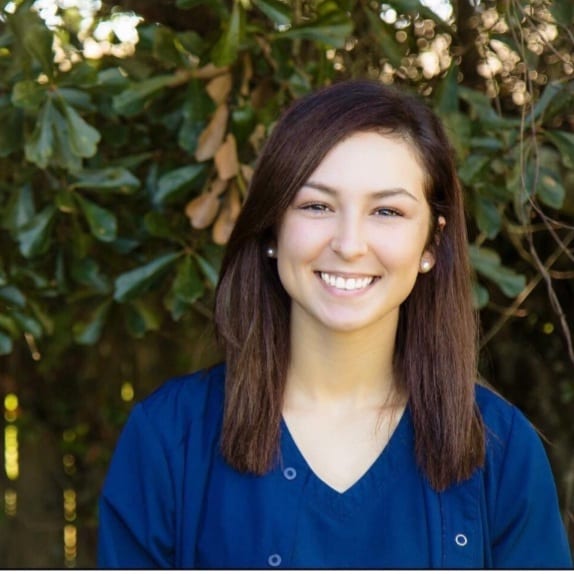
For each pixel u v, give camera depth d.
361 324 1.87
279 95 2.77
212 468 1.98
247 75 2.77
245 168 2.72
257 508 1.92
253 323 2.02
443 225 2.01
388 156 1.84
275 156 1.87
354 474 1.94
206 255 2.89
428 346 2.02
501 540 1.99
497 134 2.72
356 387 2.00
